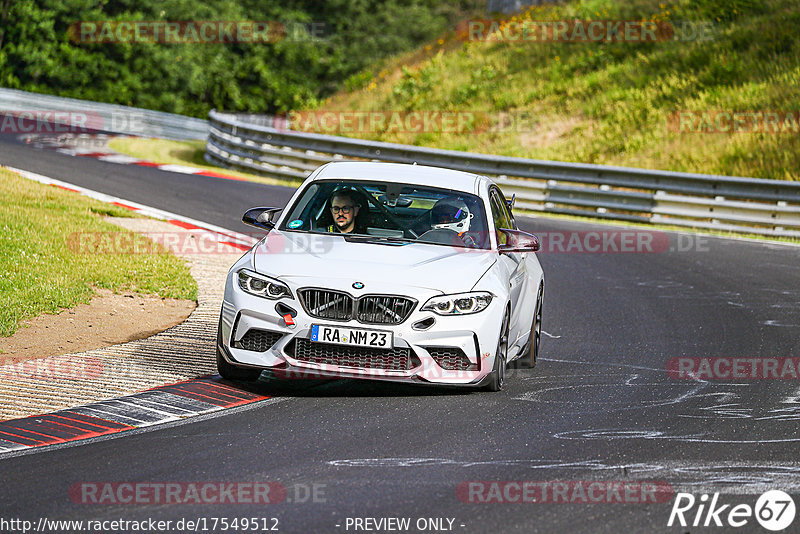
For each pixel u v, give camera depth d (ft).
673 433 74.79
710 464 66.49
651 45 409.90
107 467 63.21
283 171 302.66
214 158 340.18
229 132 331.77
